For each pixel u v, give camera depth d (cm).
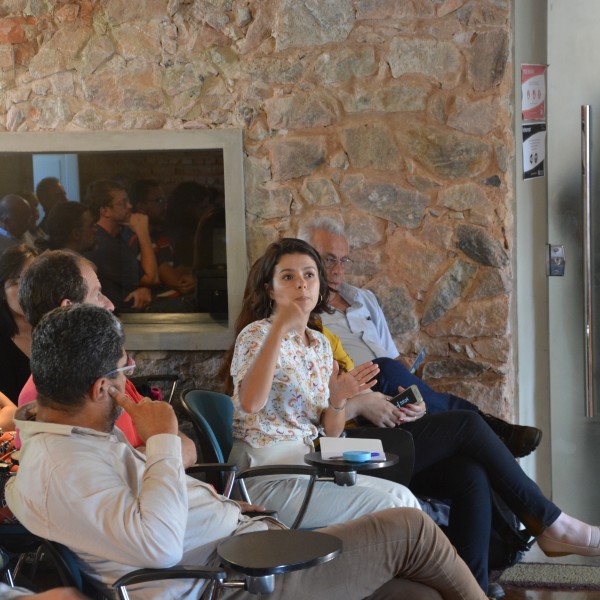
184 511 219
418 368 466
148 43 466
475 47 452
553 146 466
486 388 462
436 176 459
